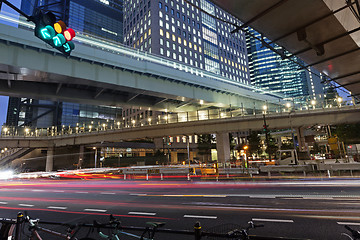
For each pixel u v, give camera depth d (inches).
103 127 2329.0
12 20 1247.5
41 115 4232.3
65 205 440.1
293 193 469.7
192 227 269.4
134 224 289.7
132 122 2148.1
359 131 1366.9
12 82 1243.8
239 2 259.8
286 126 1485.0
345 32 301.1
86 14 4741.6
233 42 4392.2
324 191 484.7
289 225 266.4
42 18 194.7
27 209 409.4
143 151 3171.8
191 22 3558.1
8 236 158.7
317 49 330.0
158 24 3061.0
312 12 266.5
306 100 1513.3
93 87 1470.2
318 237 227.1
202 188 611.5
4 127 2314.2
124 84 1316.4
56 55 1082.7
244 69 4473.4
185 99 1684.3
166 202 430.9
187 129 1721.2
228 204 387.9
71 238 146.6
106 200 482.0
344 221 274.2
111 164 2637.8
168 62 1904.5
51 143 2455.7
